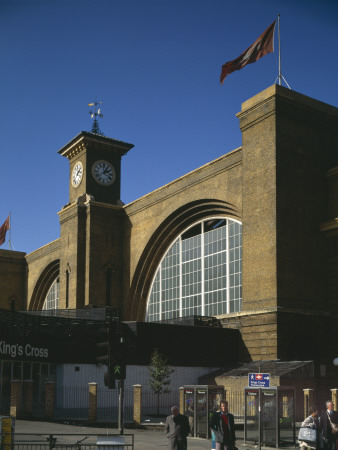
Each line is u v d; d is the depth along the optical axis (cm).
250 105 3922
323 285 3759
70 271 5394
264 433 2177
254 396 2244
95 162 5778
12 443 1539
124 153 5969
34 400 3541
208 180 4381
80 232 5359
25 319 3512
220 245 4384
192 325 4153
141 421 3006
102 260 5288
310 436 1633
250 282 3741
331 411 1680
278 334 3494
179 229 4878
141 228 5159
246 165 3912
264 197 3725
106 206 5394
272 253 3600
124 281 5306
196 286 4597
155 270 5141
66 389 3541
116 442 1398
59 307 5494
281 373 3195
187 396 2542
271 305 3556
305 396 2666
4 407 3409
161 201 4919
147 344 3675
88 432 2436
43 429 2489
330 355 3662
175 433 1534
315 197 3834
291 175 3738
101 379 3675
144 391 3625
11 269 7181
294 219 3697
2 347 3247
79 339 3672
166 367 3503
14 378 3491
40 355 3478
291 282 3606
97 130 6072
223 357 3778
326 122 3966
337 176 3844
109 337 1755
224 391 2495
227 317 3891
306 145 3856
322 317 3691
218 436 1595
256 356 3625
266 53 3728
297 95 3838
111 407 3541
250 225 3809
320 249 3791
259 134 3841
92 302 5159
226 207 4269
